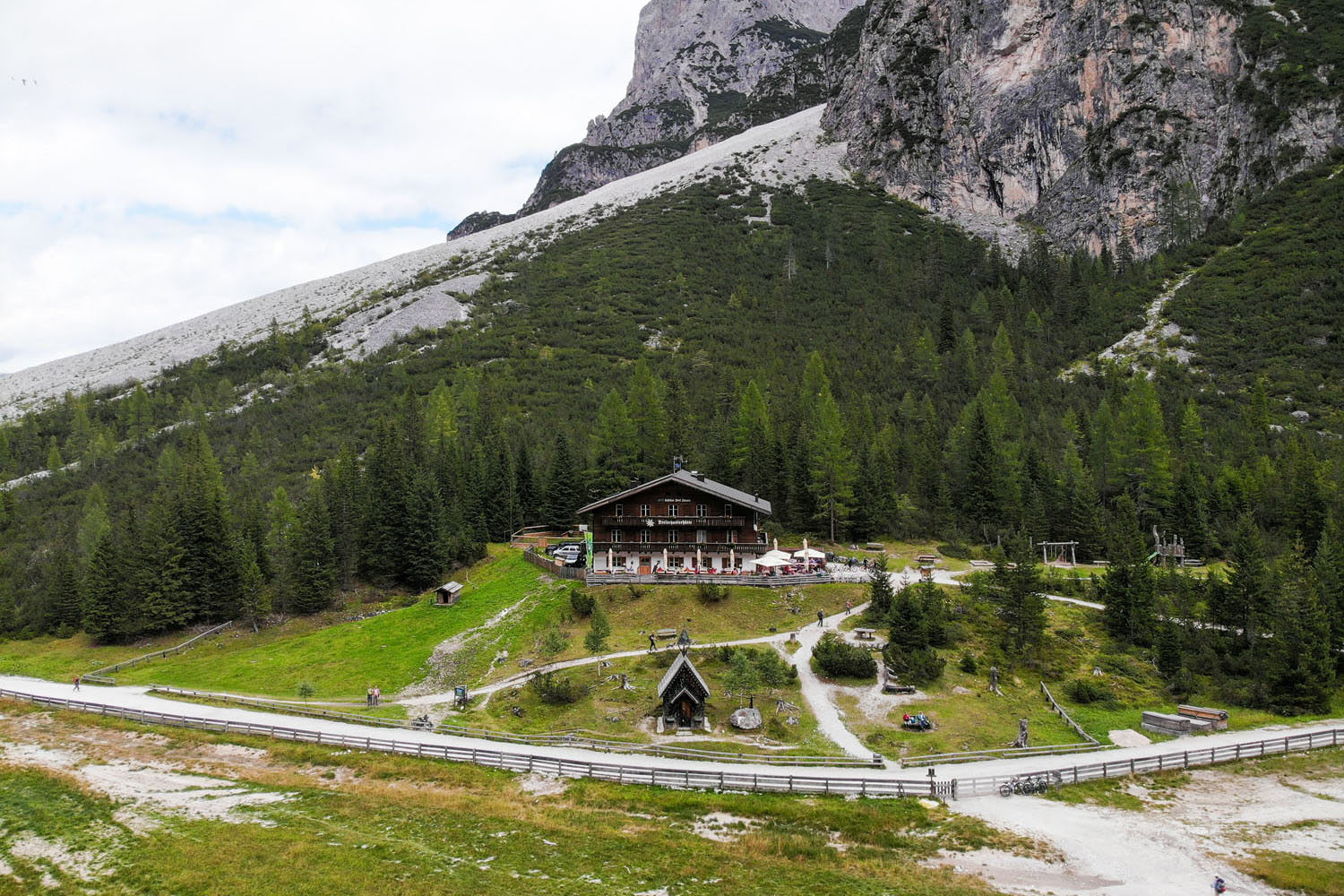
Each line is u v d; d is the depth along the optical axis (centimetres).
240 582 9944
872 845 4400
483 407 15250
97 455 18325
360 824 4681
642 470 11619
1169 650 7138
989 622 7825
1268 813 4825
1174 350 17538
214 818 4831
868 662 6619
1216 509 11012
